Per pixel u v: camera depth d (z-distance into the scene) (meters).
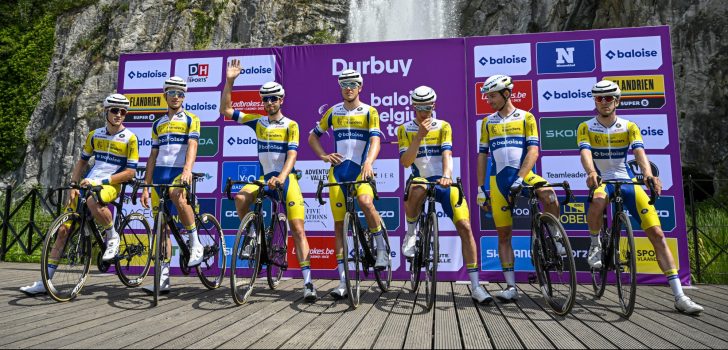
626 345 2.43
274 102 3.89
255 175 5.00
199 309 3.32
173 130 4.09
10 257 6.72
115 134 4.04
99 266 3.90
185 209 3.82
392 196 4.80
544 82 4.74
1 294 3.81
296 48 5.11
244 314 3.15
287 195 3.75
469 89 4.83
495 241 4.66
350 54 5.03
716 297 3.83
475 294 3.56
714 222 5.99
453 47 4.90
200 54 5.23
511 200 3.47
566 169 4.62
